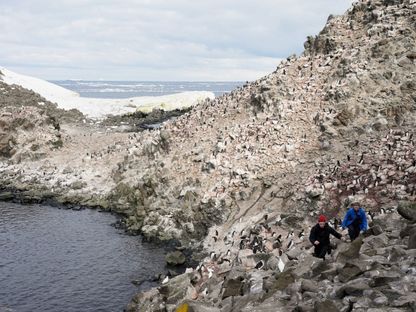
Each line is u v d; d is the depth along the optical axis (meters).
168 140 55.97
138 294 28.73
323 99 47.44
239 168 44.91
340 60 50.06
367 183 36.09
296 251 25.97
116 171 62.25
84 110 117.88
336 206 35.69
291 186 40.16
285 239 32.69
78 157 72.06
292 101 49.28
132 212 52.00
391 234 21.64
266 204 39.94
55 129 79.19
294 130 46.12
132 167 59.62
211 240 40.28
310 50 56.41
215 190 44.28
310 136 44.78
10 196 59.94
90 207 56.44
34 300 32.25
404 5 50.44
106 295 33.06
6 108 80.44
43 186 62.81
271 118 48.97
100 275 36.47
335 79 48.59
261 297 19.55
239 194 42.62
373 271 16.86
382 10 51.91
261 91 52.53
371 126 42.34
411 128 40.75
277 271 22.83
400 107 42.94
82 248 42.56
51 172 67.56
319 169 40.44
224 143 48.91
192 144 53.00
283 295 18.20
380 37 49.06
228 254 33.12
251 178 43.41
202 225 42.84
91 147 77.06
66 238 45.34
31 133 75.81
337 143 42.56
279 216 36.75
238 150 47.50
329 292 16.73
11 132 74.44
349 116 43.84
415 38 47.56
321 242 21.64
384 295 15.09
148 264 38.62
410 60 46.16
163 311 26.09
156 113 121.44
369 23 52.53
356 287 15.84
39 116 78.75
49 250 42.03
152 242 44.03
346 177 37.84
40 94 124.75
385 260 18.16
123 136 82.81
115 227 48.88
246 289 22.16
